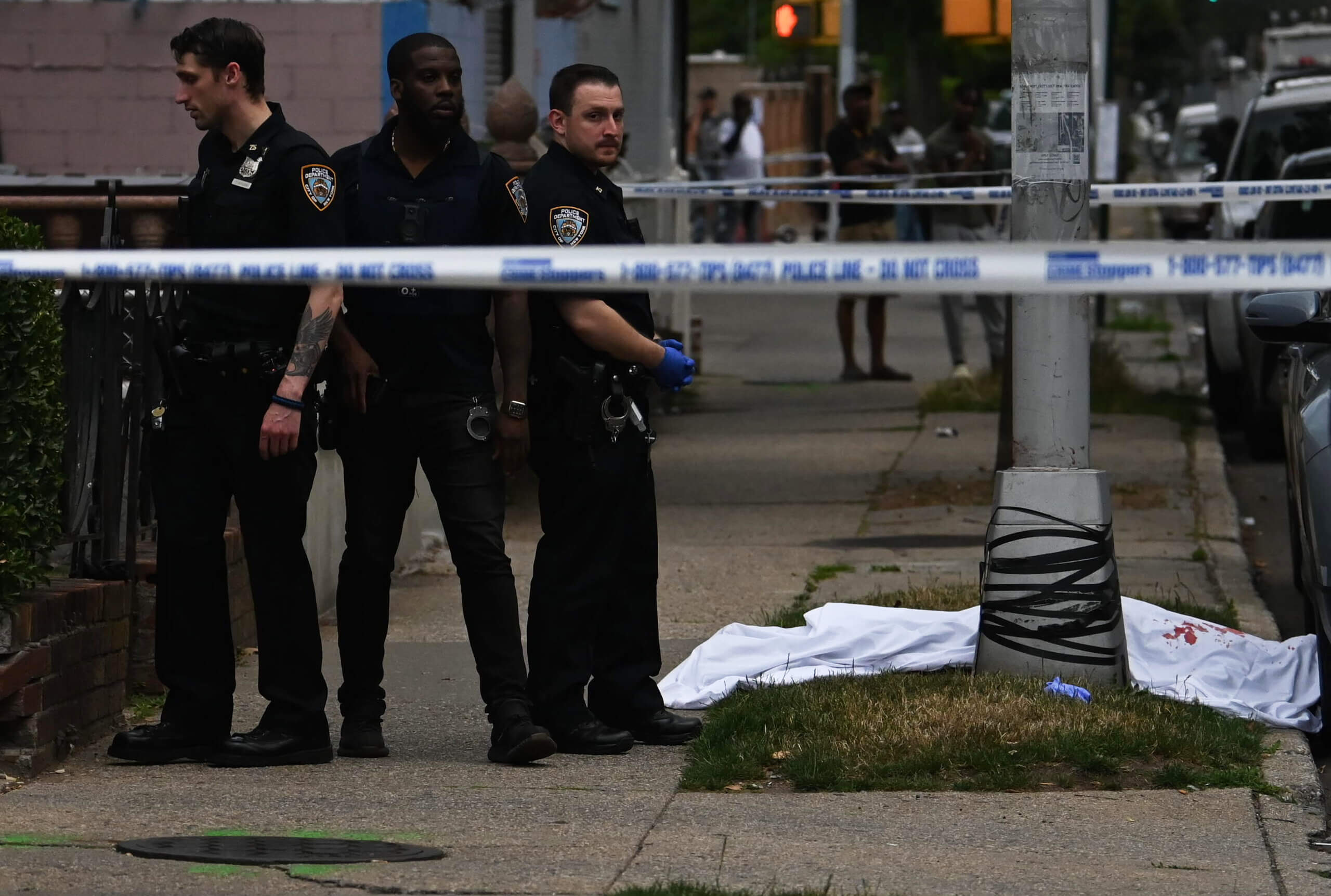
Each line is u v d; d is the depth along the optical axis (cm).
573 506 1762
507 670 1756
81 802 1606
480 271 1242
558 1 4166
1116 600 1925
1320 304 2122
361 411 1725
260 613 1748
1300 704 1928
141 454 2092
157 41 3491
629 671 1838
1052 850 1466
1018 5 1928
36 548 1731
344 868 1401
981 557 2841
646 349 1712
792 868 1415
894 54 13088
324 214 1638
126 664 1947
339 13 3450
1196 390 4772
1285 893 1365
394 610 2562
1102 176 4984
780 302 7744
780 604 2538
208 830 1517
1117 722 1755
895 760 1694
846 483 3522
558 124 1725
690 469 3719
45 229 2898
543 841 1489
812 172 11456
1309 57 7481
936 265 1189
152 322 2031
